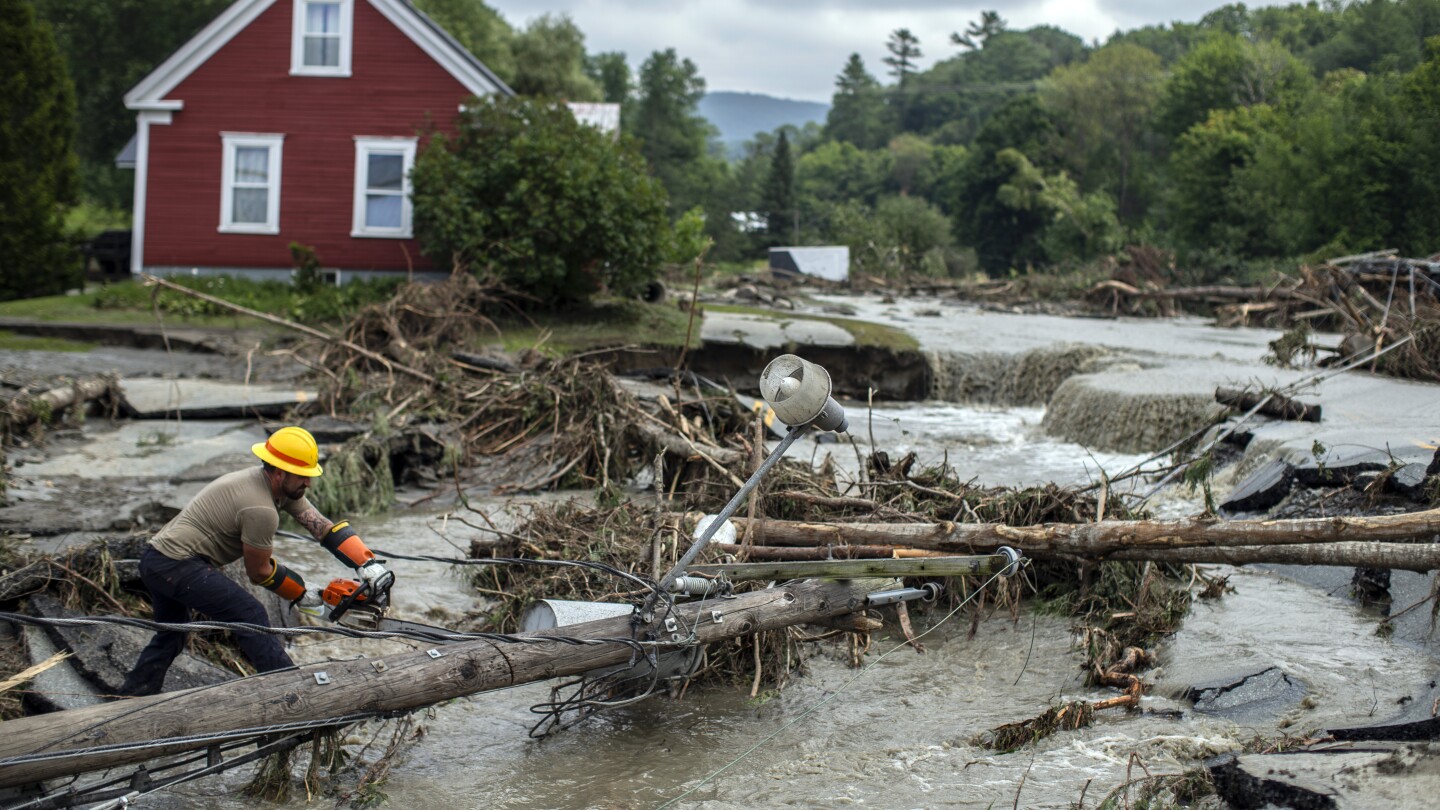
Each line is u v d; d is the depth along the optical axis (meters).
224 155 24.41
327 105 24.34
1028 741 5.99
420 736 6.14
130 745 4.65
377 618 5.90
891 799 5.40
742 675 7.06
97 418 14.06
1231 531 6.39
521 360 16.28
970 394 20.33
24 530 8.97
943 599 8.41
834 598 6.31
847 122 166.50
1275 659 6.88
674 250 22.41
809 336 20.25
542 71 59.88
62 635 6.30
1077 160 85.69
